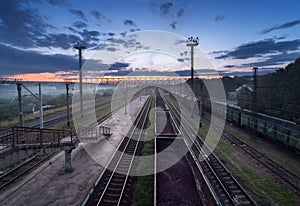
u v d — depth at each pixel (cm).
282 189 915
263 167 1143
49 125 2252
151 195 865
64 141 1172
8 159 770
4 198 855
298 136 1312
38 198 858
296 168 1130
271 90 2473
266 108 2234
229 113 2452
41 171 1116
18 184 972
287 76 2452
